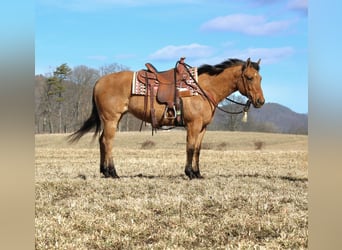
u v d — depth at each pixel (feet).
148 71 30.30
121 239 17.08
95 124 31.73
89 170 37.35
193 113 29.58
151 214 20.70
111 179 29.19
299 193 25.40
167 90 29.53
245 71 29.91
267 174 34.86
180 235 17.46
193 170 31.01
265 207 21.74
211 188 26.50
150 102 29.58
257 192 25.39
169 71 30.30
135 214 20.44
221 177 31.50
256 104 29.96
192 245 16.69
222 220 19.61
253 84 29.91
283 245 16.47
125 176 31.86
